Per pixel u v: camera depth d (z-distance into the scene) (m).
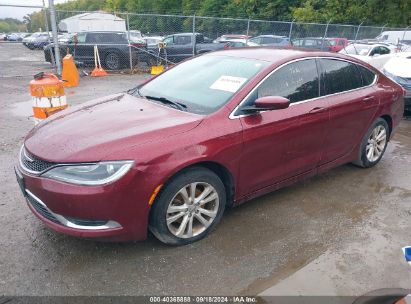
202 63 4.02
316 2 35.25
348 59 4.33
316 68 3.91
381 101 4.59
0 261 2.79
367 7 32.19
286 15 38.41
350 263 2.93
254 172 3.38
